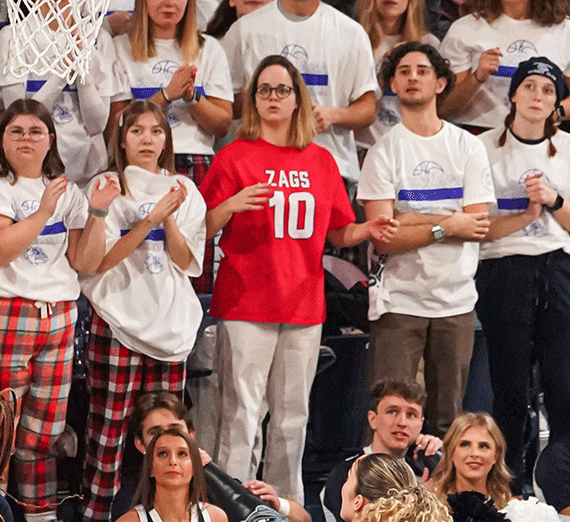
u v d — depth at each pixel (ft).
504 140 60.03
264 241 54.34
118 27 60.18
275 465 55.26
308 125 55.83
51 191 48.70
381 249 56.49
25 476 49.75
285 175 55.06
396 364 55.93
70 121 57.36
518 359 58.95
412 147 57.47
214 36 65.51
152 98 57.00
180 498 42.11
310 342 54.80
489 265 59.36
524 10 64.03
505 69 63.31
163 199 51.26
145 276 52.21
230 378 54.24
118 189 50.16
